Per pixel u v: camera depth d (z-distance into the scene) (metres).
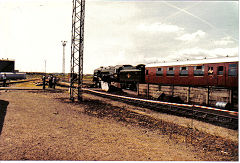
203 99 14.55
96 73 38.12
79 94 17.41
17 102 14.05
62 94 21.34
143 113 12.55
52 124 8.91
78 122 9.58
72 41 16.88
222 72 13.29
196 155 6.20
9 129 7.68
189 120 10.84
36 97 17.67
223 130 9.03
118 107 14.63
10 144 6.25
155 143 7.23
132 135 8.02
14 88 24.45
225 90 12.95
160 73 19.30
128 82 25.95
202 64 14.83
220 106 12.66
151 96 20.16
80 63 17.28
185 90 16.17
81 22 16.55
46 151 5.92
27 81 42.84
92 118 10.65
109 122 9.95
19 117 9.68
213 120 10.66
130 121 10.34
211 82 14.09
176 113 12.58
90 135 7.71
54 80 27.84
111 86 27.25
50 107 13.10
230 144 7.22
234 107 12.41
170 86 17.81
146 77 21.47
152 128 9.19
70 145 6.54
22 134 7.25
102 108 13.98
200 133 8.57
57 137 7.22
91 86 35.78
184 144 7.24
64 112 11.78
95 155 5.87
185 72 16.42
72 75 17.11
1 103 13.05
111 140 7.29
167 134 8.36
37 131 7.74
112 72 30.52
